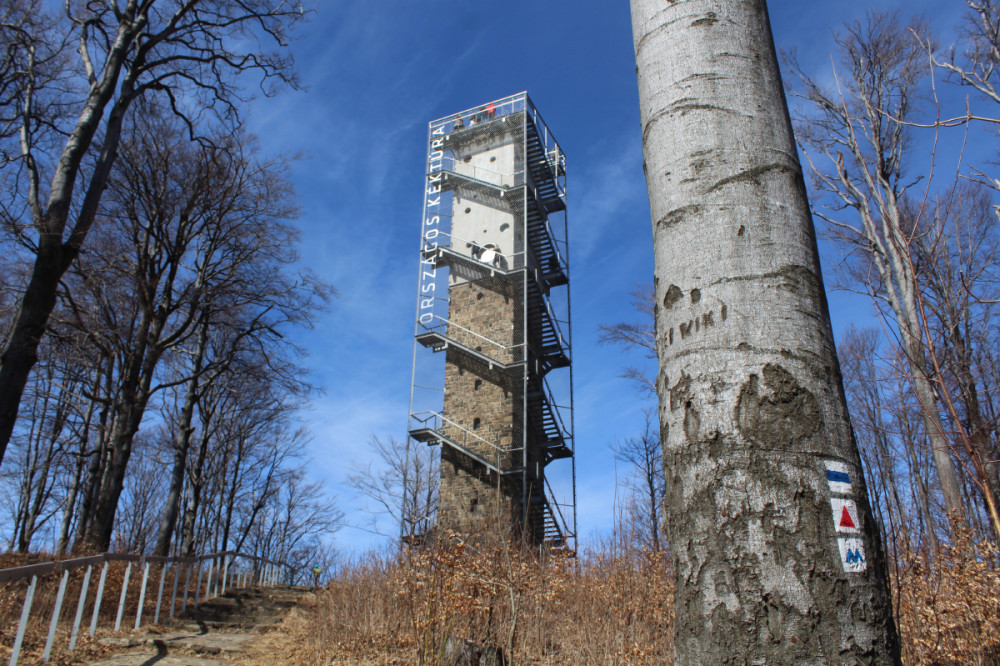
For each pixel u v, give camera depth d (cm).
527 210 2566
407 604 709
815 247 210
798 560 166
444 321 2459
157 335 1805
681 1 240
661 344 210
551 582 792
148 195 1794
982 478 291
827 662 158
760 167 210
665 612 709
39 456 2606
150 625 958
